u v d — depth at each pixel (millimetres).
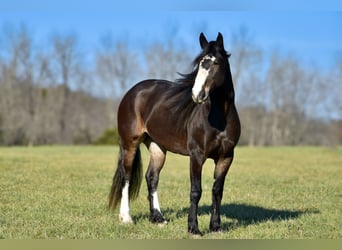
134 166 11117
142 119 10812
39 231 9438
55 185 16141
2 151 37250
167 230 9742
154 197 10836
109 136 56344
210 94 8828
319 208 12500
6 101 61719
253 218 11125
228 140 8984
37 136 62219
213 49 8422
